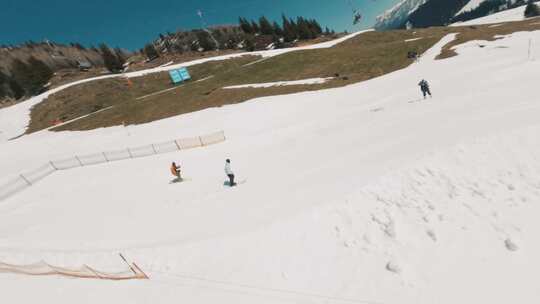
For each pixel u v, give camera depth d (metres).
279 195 13.01
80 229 15.13
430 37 62.28
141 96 74.25
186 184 19.98
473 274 7.91
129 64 122.38
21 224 18.14
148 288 9.00
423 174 10.95
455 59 41.06
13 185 30.34
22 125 67.38
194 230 11.88
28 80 96.19
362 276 8.22
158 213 15.27
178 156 28.62
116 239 12.85
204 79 77.38
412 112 21.27
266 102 44.06
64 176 30.14
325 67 62.34
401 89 32.72
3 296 9.86
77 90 81.75
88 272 10.55
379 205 10.03
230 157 24.52
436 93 25.39
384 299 7.60
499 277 7.78
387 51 60.62
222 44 140.00
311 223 9.71
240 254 9.38
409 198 10.16
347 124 24.20
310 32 127.19
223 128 36.28
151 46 123.69
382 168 11.82
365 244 9.02
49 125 63.72
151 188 20.86
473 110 16.98
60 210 19.69
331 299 7.75
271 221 10.30
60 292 9.58
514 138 12.16
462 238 8.85
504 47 40.50
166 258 10.11
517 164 11.16
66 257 11.88
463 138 12.68
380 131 18.94
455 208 9.73
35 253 12.81
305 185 13.18
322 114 32.19
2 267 11.99
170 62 108.12
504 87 20.28
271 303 7.78
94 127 54.25
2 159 45.28
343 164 14.59
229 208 13.36
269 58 82.69
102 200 20.23
